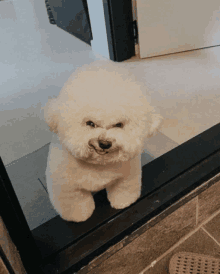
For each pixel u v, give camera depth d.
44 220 1.01
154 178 1.04
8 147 1.44
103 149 0.63
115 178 0.78
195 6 2.15
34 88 2.04
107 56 2.42
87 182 0.75
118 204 0.90
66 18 3.08
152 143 1.35
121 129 0.64
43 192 1.13
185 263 0.93
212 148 1.16
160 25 2.18
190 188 1.02
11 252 0.62
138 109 0.64
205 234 1.03
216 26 2.32
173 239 1.01
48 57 2.55
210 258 0.93
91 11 2.40
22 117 1.71
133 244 0.91
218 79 1.90
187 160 1.11
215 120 1.51
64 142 0.66
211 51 2.35
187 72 2.02
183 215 1.00
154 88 1.84
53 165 0.76
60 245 0.84
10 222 0.62
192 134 1.41
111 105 0.60
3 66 2.45
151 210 0.93
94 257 0.85
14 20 3.86
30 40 3.05
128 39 2.25
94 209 0.93
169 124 1.50
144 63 2.23
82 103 0.61
